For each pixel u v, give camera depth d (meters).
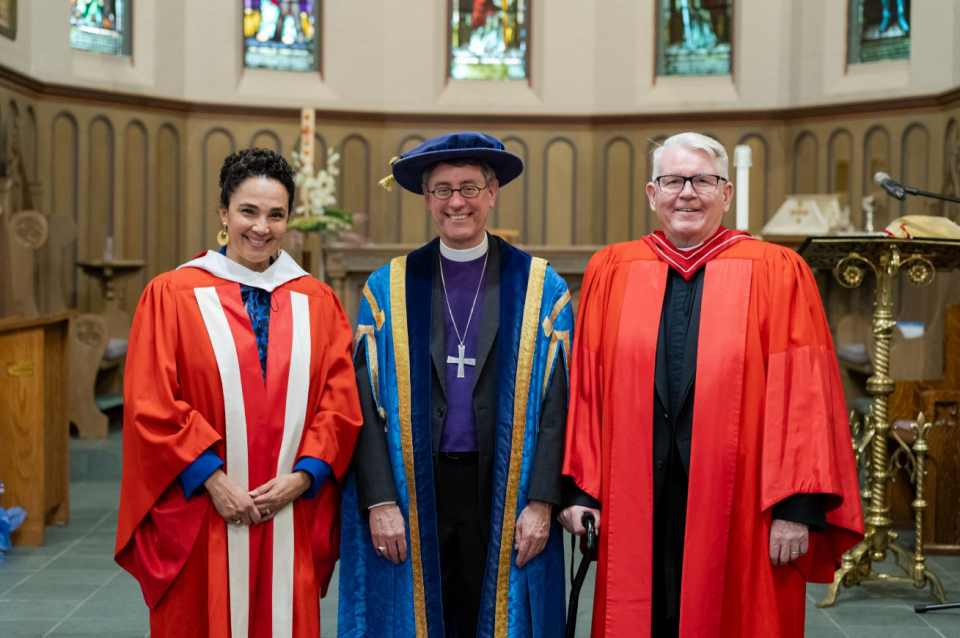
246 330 2.34
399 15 8.31
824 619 3.55
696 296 2.40
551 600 2.43
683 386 2.35
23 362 4.41
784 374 2.31
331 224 6.08
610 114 8.34
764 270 2.40
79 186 7.20
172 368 2.29
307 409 2.37
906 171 7.19
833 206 6.45
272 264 2.46
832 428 2.31
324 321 2.47
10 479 4.42
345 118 8.21
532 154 8.45
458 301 2.52
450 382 2.46
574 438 2.40
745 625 2.27
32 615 3.56
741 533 2.29
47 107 6.99
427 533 2.40
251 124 8.03
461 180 2.39
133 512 2.31
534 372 2.45
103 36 7.45
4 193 5.59
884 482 3.85
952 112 6.72
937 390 4.54
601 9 8.34
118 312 7.05
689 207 2.39
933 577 3.77
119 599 3.74
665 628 2.39
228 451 2.29
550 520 2.40
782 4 7.92
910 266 3.80
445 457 2.43
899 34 7.34
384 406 2.46
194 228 7.92
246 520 2.27
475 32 8.47
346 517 2.47
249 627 2.29
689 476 2.29
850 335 6.05
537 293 2.50
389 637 2.39
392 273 2.56
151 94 7.60
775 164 8.04
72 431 6.37
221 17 7.93
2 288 5.55
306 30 8.23
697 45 8.23
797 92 7.90
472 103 8.39
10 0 6.52
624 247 2.55
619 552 2.34
